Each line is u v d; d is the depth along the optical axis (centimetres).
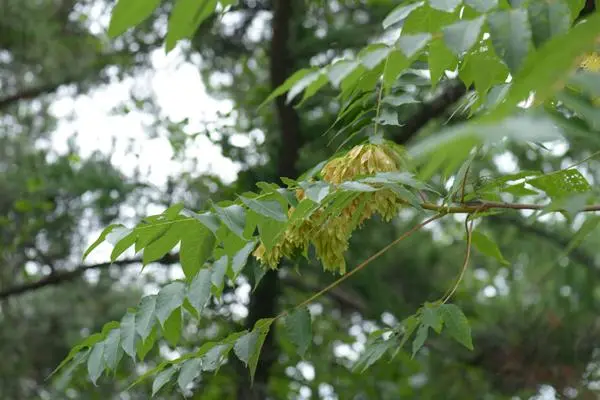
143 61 1005
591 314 998
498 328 1016
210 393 921
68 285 1041
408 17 214
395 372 995
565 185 316
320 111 911
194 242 263
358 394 991
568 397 979
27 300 1043
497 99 247
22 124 1045
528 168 890
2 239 970
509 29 173
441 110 817
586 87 132
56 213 971
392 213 286
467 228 312
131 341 304
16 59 1003
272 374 975
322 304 1090
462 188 285
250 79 995
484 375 1037
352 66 202
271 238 250
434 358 1045
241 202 263
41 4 990
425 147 139
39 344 1023
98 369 310
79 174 928
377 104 325
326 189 246
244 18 936
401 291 1096
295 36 869
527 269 1048
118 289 1093
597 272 1002
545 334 998
